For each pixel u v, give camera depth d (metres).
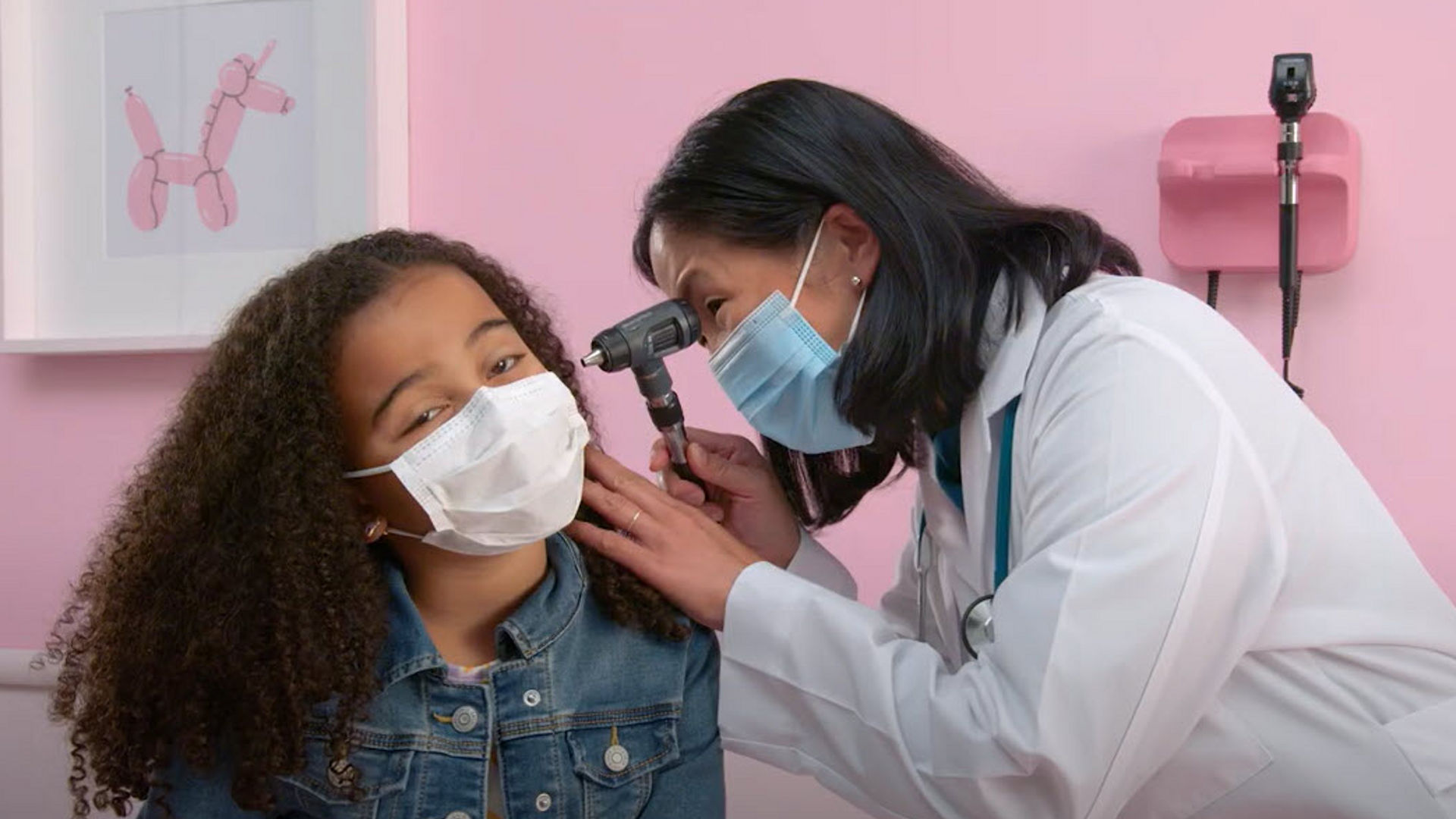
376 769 1.34
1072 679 1.20
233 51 2.19
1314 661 1.30
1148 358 1.26
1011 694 1.24
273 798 1.30
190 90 2.21
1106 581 1.20
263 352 1.35
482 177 2.15
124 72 2.24
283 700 1.30
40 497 2.30
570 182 2.12
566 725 1.38
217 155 2.20
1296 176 1.76
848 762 1.35
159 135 2.23
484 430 1.27
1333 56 1.85
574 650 1.41
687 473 1.58
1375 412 1.84
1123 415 1.25
